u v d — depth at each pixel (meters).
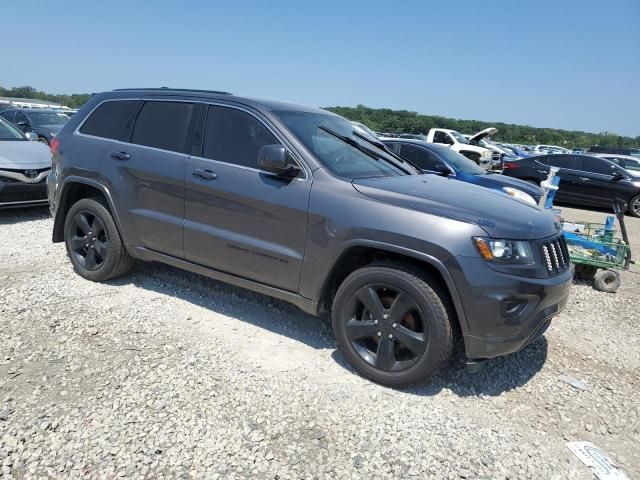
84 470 2.38
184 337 3.77
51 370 3.20
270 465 2.51
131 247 4.44
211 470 2.44
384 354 3.27
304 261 3.48
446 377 3.50
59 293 4.42
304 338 3.92
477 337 3.03
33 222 7.18
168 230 4.14
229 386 3.16
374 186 3.40
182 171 4.02
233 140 3.91
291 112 4.02
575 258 6.12
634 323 4.97
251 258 3.72
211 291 4.70
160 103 4.39
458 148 19.61
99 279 4.71
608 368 3.89
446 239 3.00
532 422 3.08
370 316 3.34
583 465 2.72
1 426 2.64
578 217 13.42
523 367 3.77
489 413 3.13
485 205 3.32
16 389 2.97
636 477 2.66
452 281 2.99
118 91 4.77
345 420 2.92
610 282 6.02
